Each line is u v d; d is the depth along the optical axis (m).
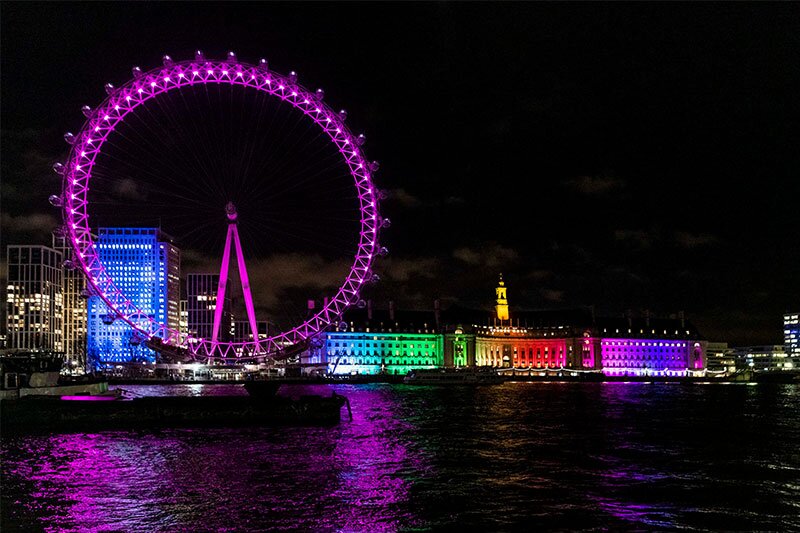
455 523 43.81
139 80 120.31
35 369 104.25
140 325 152.12
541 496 50.69
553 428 92.69
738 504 48.47
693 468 61.62
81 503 48.41
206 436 83.38
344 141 135.88
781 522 44.28
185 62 121.88
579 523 43.91
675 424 98.62
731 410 125.50
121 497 50.12
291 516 45.25
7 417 87.88
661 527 43.16
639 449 72.88
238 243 157.38
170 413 93.56
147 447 73.88
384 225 141.38
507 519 44.72
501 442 78.06
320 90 130.00
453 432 87.81
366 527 43.06
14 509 46.94
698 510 46.97
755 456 68.12
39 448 73.31
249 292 158.00
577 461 64.94
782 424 98.75
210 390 199.50
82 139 119.38
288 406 97.19
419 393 192.12
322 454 68.94
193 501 48.97
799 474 59.03
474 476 57.62
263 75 126.25
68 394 111.94
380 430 90.00
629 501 49.25
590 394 188.62
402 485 54.12
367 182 139.62
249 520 44.31
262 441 78.62
